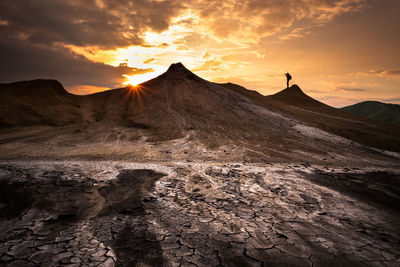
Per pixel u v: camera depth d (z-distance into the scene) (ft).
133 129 78.84
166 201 20.94
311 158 53.72
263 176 32.53
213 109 99.86
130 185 25.76
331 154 60.08
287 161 48.78
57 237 13.57
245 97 132.46
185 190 24.72
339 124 119.85
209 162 44.11
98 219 16.51
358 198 23.76
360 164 49.70
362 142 88.79
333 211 19.76
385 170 42.09
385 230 16.07
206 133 75.25
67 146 55.47
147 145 60.54
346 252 12.67
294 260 11.66
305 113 142.51
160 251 12.29
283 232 15.16
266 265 11.15
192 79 128.57
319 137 79.30
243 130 80.12
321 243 13.70
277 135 77.41
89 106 105.91
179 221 16.56
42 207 18.40
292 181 30.22
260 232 15.06
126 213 17.75
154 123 84.58
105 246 12.69
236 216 17.89
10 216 16.52
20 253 11.64
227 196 23.16
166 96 111.04
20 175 27.84
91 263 10.94
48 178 26.96
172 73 135.54
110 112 97.66
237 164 42.27
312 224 16.74
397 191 26.76
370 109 588.91
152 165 38.32
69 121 85.10
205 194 23.59
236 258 11.76
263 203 21.39
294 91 231.50
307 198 23.31
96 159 42.88
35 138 61.46
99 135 69.46
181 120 87.45
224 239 13.91
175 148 58.23
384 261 11.82
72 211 17.79
